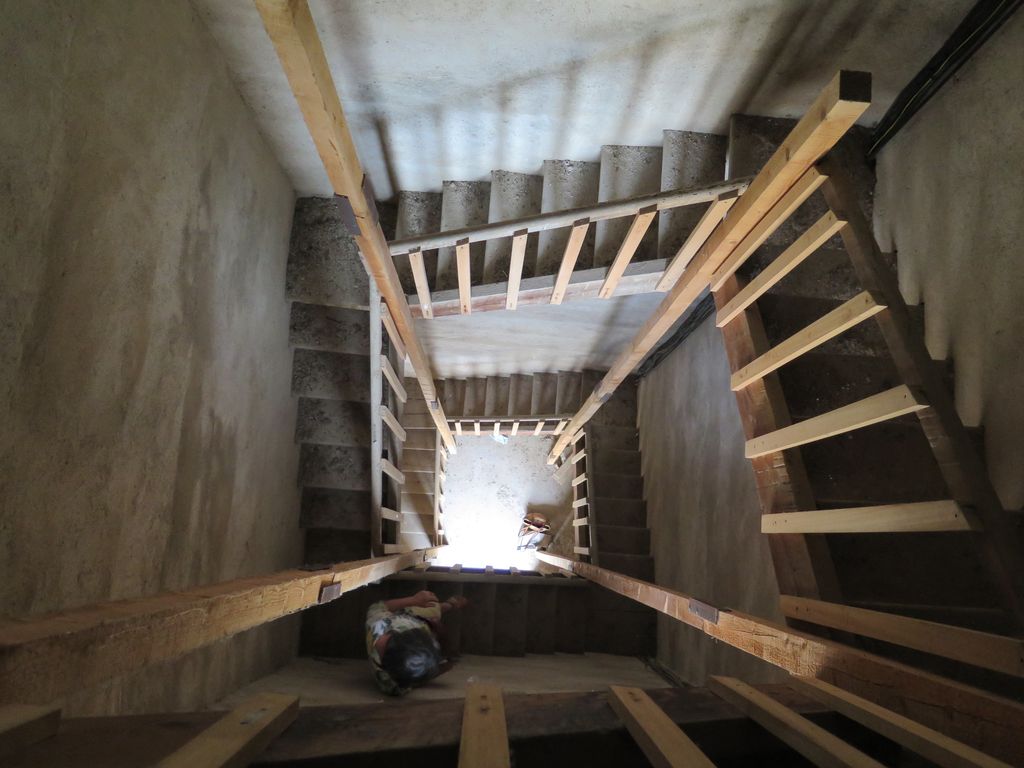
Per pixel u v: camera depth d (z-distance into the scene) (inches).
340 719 44.3
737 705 52.7
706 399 167.9
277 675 136.4
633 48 110.6
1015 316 86.6
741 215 92.7
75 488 68.2
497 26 104.7
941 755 42.7
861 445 93.6
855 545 85.6
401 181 156.0
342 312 143.6
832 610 73.2
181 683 98.0
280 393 136.5
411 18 103.0
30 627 42.8
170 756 34.5
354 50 110.6
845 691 56.8
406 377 275.4
